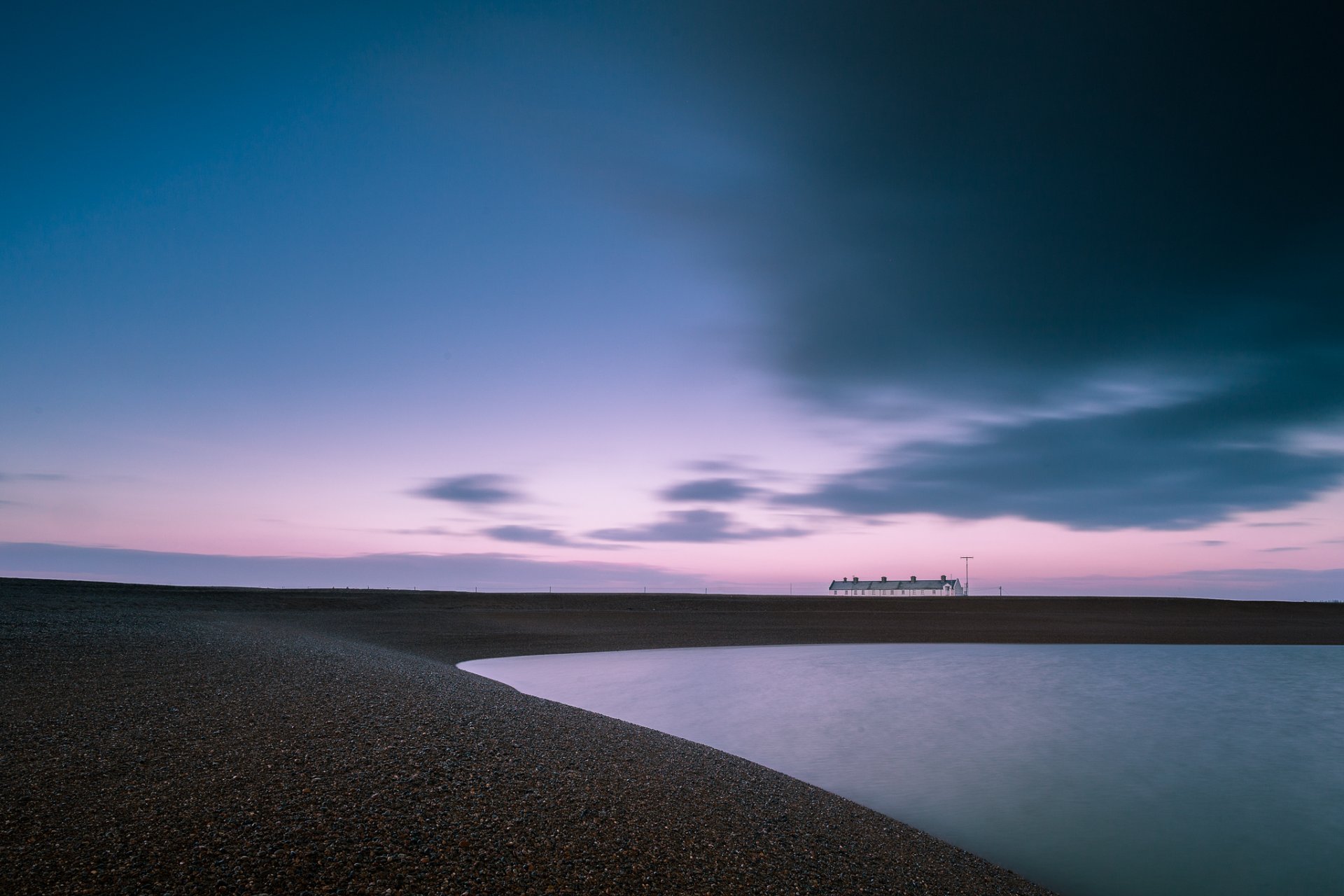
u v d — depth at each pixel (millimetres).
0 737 9477
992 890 8391
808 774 13891
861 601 66062
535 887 6488
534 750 10875
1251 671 32406
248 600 47344
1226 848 10750
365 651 25203
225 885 5914
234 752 9312
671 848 7809
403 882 6258
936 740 17422
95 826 6797
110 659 16672
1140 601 66312
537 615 50625
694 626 48250
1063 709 22172
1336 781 14680
